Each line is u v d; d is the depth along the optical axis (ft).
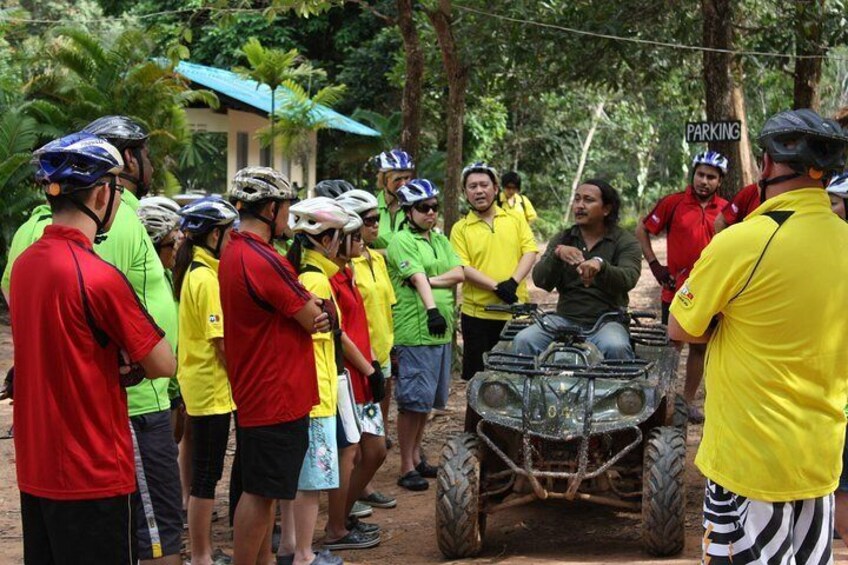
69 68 59.52
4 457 27.40
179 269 18.93
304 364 16.43
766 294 11.93
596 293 23.35
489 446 19.95
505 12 47.26
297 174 77.61
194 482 18.75
